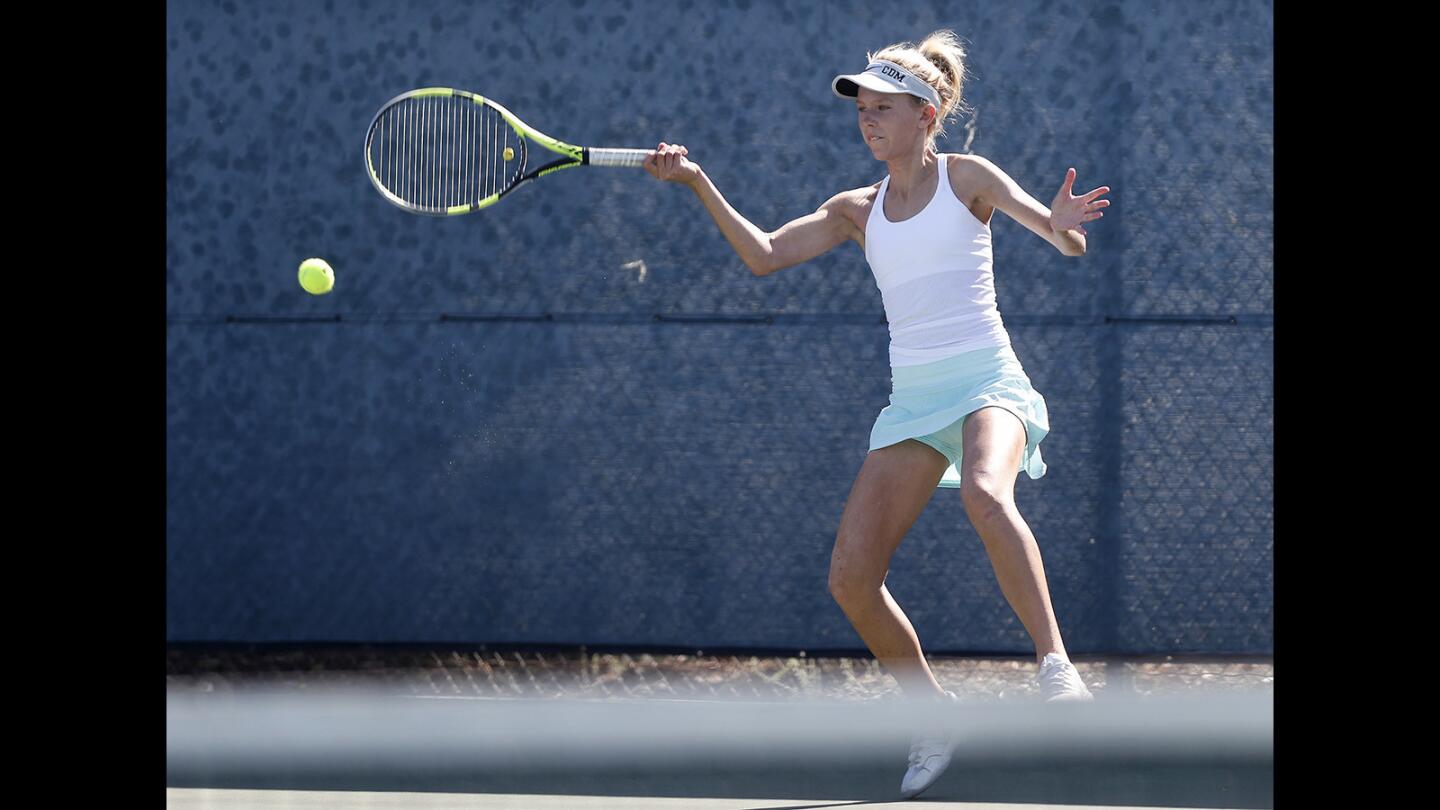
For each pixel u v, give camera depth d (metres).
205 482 17.19
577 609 16.86
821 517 16.64
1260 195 16.28
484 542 16.94
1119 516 16.41
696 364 16.73
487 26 16.88
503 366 16.91
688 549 16.75
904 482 11.20
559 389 16.86
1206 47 16.31
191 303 17.14
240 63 17.08
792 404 16.66
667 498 16.77
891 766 12.15
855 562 11.10
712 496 16.72
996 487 10.40
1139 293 16.39
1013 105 16.44
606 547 16.81
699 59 16.69
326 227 17.05
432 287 16.95
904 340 11.27
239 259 17.12
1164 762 12.07
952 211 11.09
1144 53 16.36
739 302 16.72
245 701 15.12
